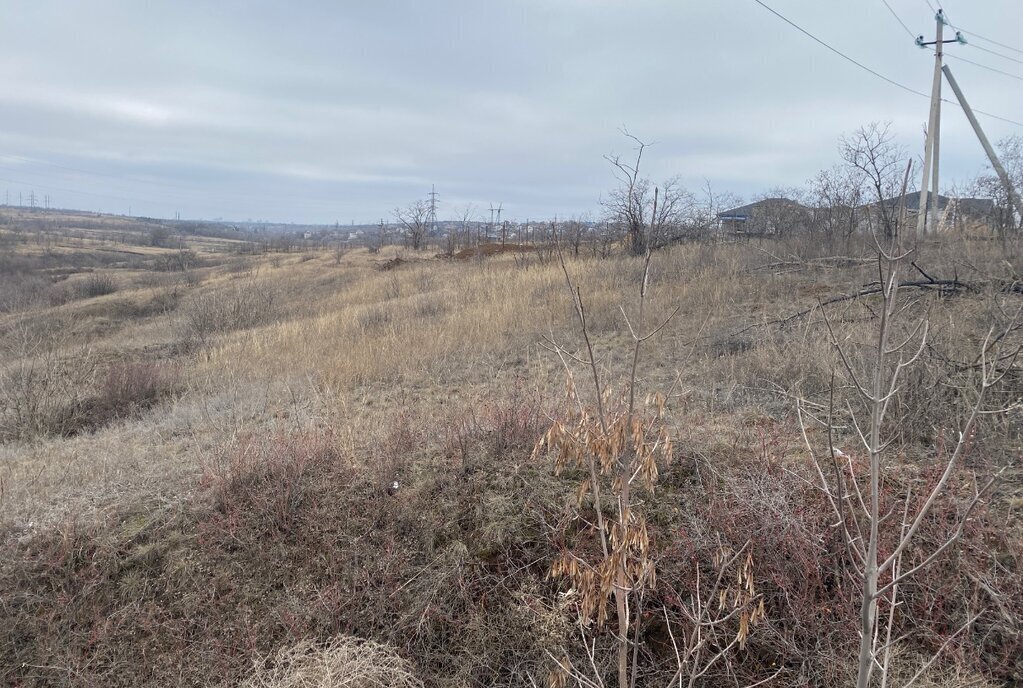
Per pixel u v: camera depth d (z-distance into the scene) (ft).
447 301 46.21
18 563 15.03
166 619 14.32
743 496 14.05
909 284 26.02
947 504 13.08
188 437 22.30
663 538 14.26
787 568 12.78
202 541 15.66
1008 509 13.24
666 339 28.48
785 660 12.11
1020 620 11.31
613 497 15.30
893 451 15.84
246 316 54.65
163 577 15.03
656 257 48.08
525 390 23.31
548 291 41.70
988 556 12.26
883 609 12.08
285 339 37.60
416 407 23.03
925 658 11.40
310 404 24.95
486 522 15.52
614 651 12.75
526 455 17.13
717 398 20.48
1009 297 24.72
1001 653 11.30
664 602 13.04
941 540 12.53
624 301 35.17
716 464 15.75
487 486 16.44
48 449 22.72
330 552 15.30
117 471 19.11
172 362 36.58
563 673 10.93
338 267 92.79
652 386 22.24
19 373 29.81
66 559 15.20
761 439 16.46
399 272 75.87
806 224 51.72
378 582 14.64
